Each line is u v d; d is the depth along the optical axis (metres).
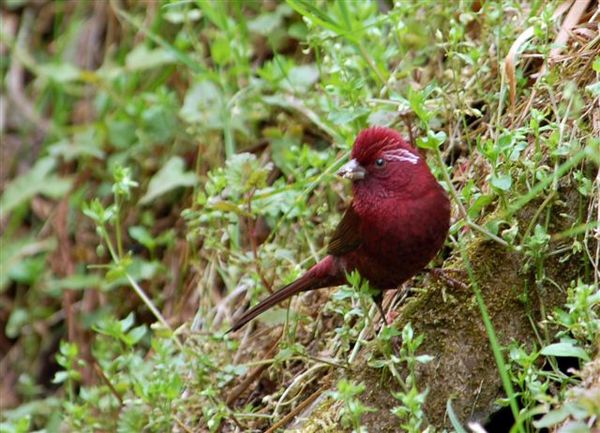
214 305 11.94
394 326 8.91
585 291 7.64
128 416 10.34
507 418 8.78
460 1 10.61
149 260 14.15
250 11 13.91
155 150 14.21
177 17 13.06
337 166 10.42
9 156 16.34
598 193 8.62
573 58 9.42
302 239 11.01
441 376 8.67
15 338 15.43
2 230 15.95
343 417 8.23
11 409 14.64
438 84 10.75
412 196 8.66
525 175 8.94
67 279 13.94
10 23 17.08
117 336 10.21
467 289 8.80
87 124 15.87
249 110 12.50
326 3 11.78
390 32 11.35
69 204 15.04
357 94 10.02
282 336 10.41
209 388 9.72
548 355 7.96
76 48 16.27
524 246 8.62
